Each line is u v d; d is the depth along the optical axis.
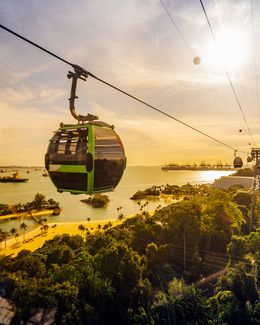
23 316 34.06
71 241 76.06
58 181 10.03
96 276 41.03
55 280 42.81
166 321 35.53
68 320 34.03
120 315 41.44
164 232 63.62
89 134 9.25
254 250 53.62
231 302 37.56
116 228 84.62
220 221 69.88
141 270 45.16
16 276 42.28
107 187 10.10
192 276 54.84
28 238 138.62
